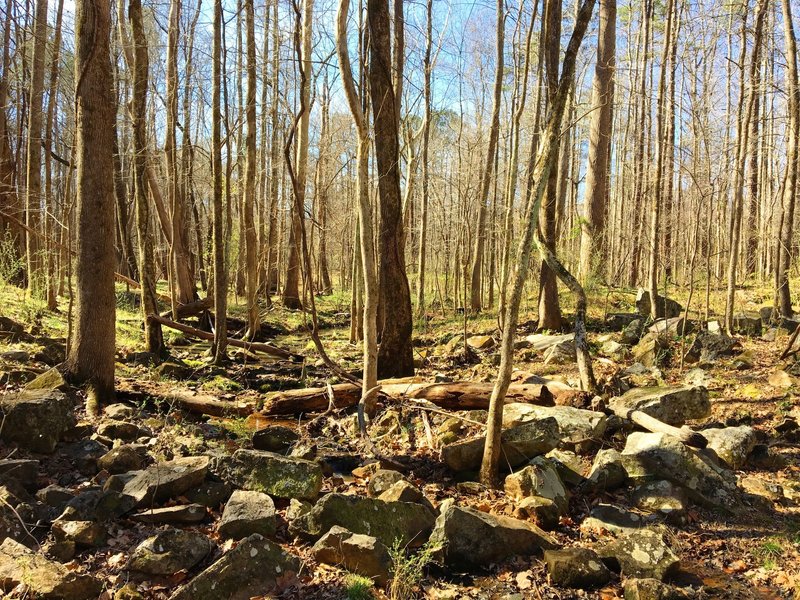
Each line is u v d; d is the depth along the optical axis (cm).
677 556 461
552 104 535
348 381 886
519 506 522
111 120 734
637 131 1833
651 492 553
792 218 1182
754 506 549
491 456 582
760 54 1238
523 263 544
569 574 430
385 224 938
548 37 922
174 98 1559
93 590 378
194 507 485
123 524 466
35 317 1132
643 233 1661
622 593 423
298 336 1586
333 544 435
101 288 739
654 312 1266
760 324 1166
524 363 1112
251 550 404
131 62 1209
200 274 2373
